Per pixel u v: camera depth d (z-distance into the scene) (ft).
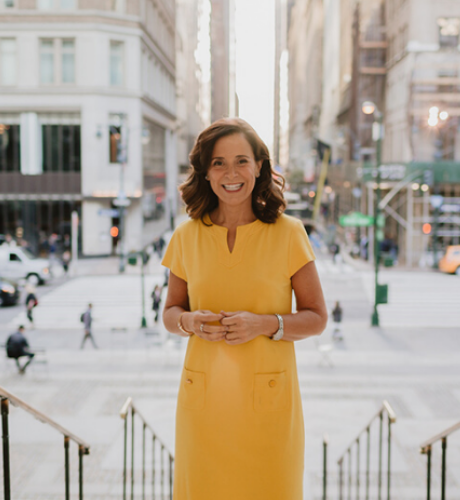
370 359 61.57
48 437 38.86
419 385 52.26
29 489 30.96
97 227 139.64
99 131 126.62
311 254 6.41
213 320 5.95
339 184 190.19
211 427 6.34
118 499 29.86
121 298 96.53
